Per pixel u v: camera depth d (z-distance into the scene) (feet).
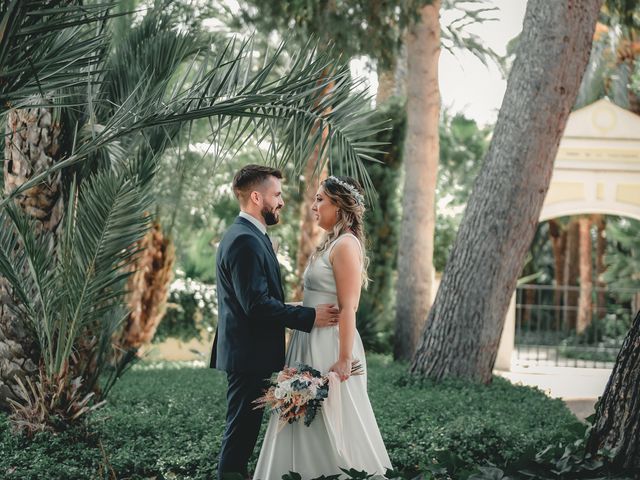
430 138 40.88
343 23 34.22
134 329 37.37
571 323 71.61
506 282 28.48
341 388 12.95
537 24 27.22
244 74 15.53
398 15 35.99
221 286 13.64
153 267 37.91
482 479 11.41
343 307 12.76
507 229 28.02
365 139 41.83
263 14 34.37
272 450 12.96
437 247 53.83
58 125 19.11
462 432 17.65
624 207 42.83
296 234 48.26
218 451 15.62
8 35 11.41
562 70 26.91
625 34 50.03
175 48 19.31
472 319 28.48
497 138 28.22
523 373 43.11
